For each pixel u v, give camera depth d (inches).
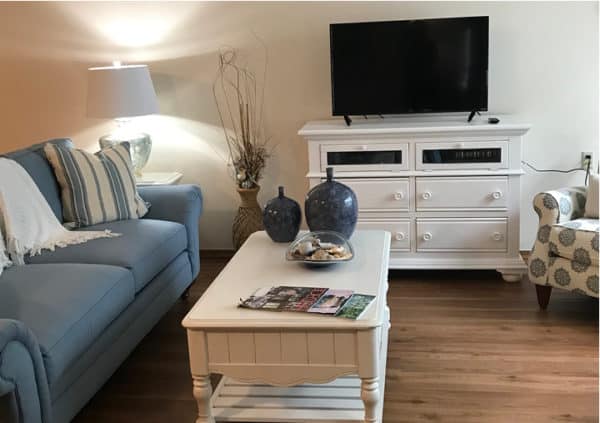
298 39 164.2
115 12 169.9
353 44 149.7
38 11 173.3
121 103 153.6
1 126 181.9
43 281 99.4
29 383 78.1
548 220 127.5
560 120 158.6
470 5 155.5
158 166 177.2
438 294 144.1
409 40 147.5
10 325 75.5
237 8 165.0
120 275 107.2
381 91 151.3
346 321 84.9
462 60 146.6
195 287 155.2
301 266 104.9
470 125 143.7
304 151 170.7
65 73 176.2
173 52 170.1
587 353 114.7
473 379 107.7
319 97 166.7
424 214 148.6
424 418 97.6
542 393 102.8
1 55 177.5
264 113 169.8
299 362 87.6
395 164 147.0
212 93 170.9
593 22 152.4
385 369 109.4
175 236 131.6
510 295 141.4
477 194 145.5
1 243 109.4
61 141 143.0
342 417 94.3
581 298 137.6
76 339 91.0
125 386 111.0
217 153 174.2
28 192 120.3
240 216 167.3
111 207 132.8
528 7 153.5
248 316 87.6
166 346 125.4
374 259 106.6
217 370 89.6
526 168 162.2
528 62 156.4
